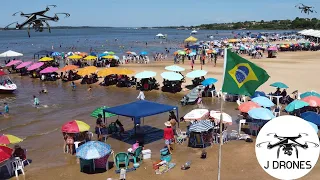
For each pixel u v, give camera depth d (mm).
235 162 15453
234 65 9781
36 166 16000
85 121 23562
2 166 15242
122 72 35156
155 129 21250
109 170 15297
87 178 14508
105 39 148875
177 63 51562
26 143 19219
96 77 39531
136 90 34219
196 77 34156
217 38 144375
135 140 19156
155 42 118062
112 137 19781
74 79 41375
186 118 19125
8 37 191125
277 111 21859
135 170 15062
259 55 57062
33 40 147250
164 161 15320
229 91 9914
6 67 51875
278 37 114562
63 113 25969
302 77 35656
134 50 81812
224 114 18891
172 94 31766
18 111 26891
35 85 39062
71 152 17453
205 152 16203
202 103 27516
